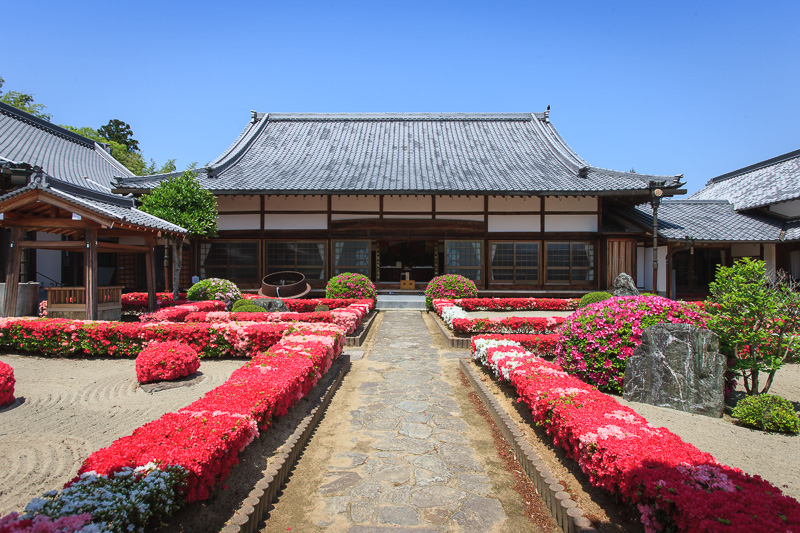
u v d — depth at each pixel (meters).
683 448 2.73
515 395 5.22
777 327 5.21
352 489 3.26
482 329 8.66
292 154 19.64
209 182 15.81
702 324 5.29
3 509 2.69
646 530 2.34
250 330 7.13
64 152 20.28
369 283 13.74
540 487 3.19
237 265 16.55
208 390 5.33
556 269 16.34
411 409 5.05
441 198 16.53
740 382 6.26
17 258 8.66
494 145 20.53
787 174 19.05
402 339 9.51
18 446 3.66
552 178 16.33
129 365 6.60
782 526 1.90
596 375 5.40
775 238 16.05
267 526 2.80
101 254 18.19
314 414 4.53
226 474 2.87
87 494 2.04
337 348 6.62
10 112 19.06
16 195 7.96
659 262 17.23
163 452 2.56
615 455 2.69
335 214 16.55
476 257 16.45
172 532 2.37
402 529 2.76
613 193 14.85
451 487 3.29
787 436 4.11
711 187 24.03
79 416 4.39
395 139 21.14
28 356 7.14
